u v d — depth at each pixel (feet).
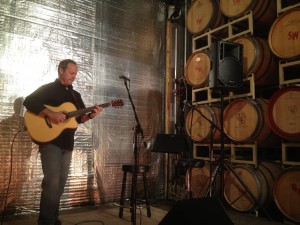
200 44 16.12
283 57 10.80
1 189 10.44
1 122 10.59
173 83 16.06
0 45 10.72
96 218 10.47
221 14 13.97
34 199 11.09
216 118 12.85
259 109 11.37
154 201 13.76
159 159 15.21
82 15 12.98
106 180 13.07
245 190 11.32
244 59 12.14
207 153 14.64
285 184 10.27
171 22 16.42
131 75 14.47
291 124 10.27
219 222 4.76
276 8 12.42
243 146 11.98
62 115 8.79
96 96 13.10
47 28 11.90
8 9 10.98
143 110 14.79
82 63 12.79
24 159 10.96
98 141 12.98
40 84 11.53
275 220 10.68
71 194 12.03
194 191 13.29
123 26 14.42
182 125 15.15
